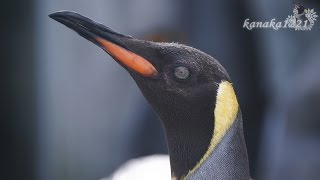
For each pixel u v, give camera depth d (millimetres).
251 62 5090
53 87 5578
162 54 4035
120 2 5289
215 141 4012
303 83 4848
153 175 4648
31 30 5566
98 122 5582
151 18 5211
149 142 4859
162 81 4027
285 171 4812
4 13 5566
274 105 4988
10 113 5621
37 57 5590
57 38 5543
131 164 4727
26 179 5621
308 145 4793
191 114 4020
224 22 5098
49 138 5621
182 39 4980
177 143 4035
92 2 5402
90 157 5582
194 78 4016
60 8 5480
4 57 5605
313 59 4887
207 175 4012
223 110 4008
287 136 4828
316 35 4910
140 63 4035
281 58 5016
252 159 4977
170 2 5152
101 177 5523
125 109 5523
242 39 5105
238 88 5051
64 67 5559
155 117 4863
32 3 5543
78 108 5551
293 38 4965
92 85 5562
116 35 4051
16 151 5617
